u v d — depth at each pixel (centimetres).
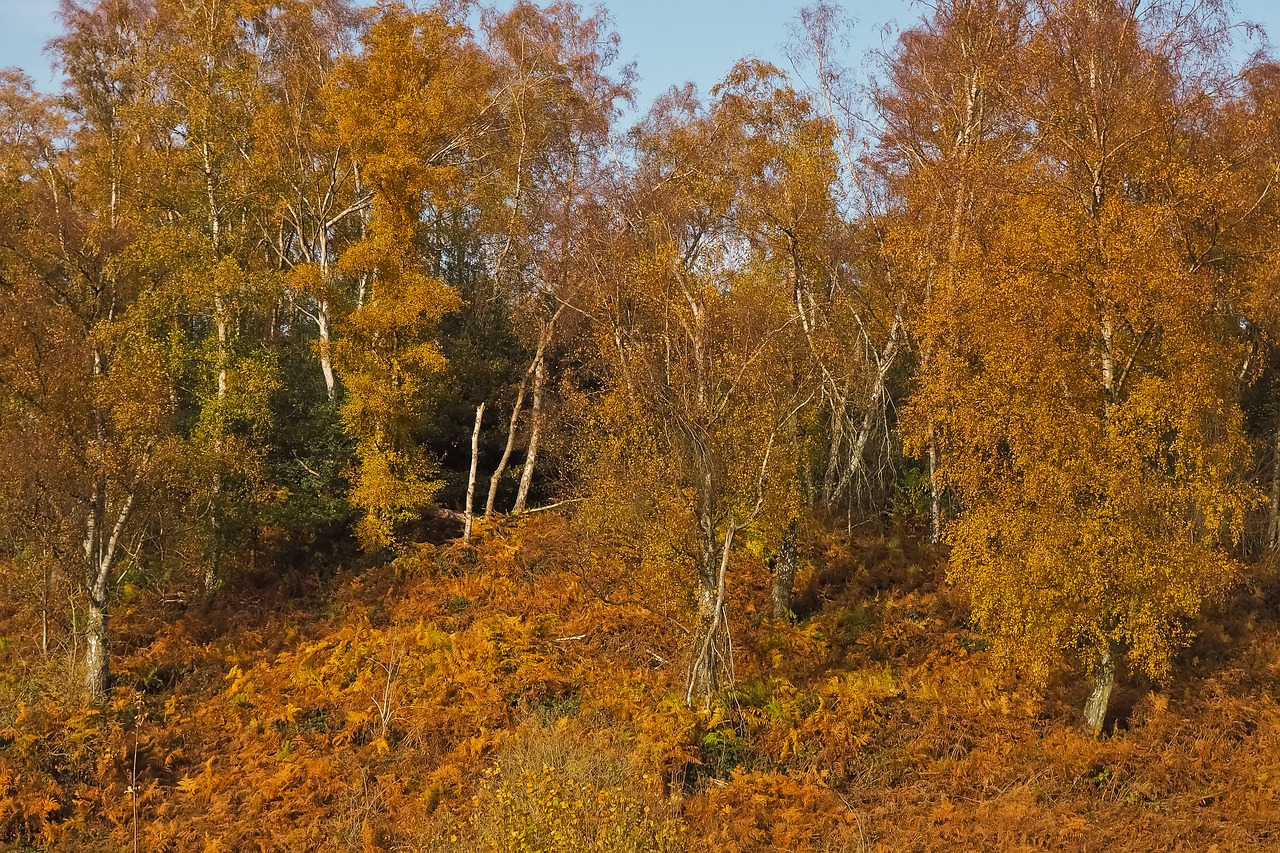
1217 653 1855
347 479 2555
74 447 1848
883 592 2152
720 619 1639
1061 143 1648
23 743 1595
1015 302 1513
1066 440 1491
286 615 2180
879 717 1652
